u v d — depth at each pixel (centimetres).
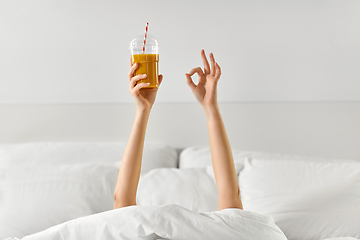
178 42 237
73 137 242
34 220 161
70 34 238
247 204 178
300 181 179
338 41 231
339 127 234
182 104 240
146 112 122
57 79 240
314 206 167
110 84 241
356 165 185
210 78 129
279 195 175
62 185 174
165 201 176
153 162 217
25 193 169
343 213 164
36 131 242
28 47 238
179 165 229
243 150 232
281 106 236
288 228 165
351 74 231
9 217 161
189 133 241
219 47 236
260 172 188
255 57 236
